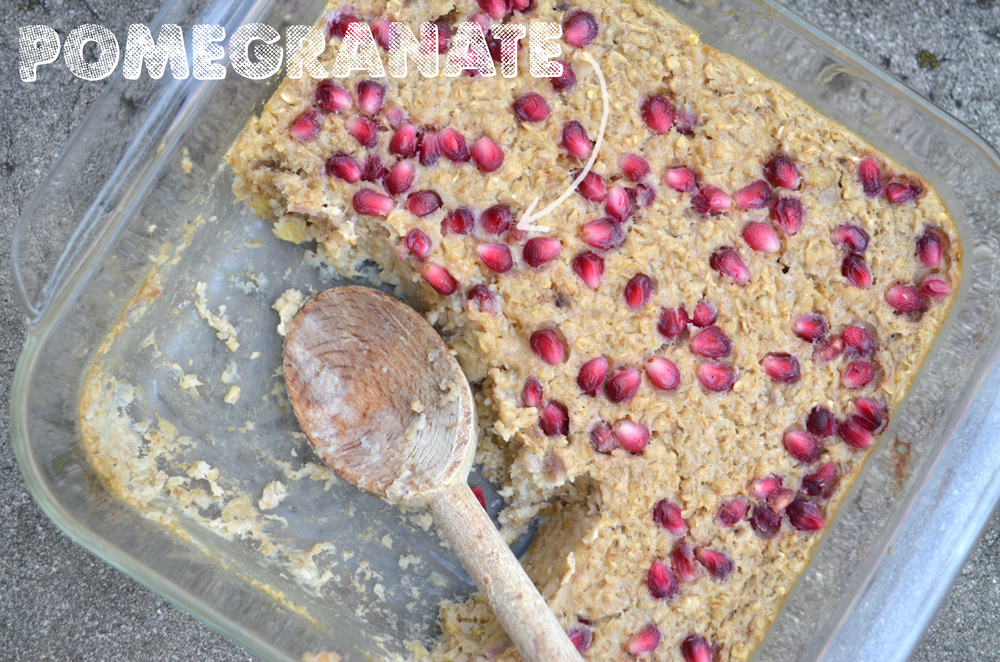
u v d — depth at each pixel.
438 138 0.44
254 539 0.46
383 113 0.44
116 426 0.45
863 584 0.45
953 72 0.50
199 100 0.45
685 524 0.44
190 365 0.46
